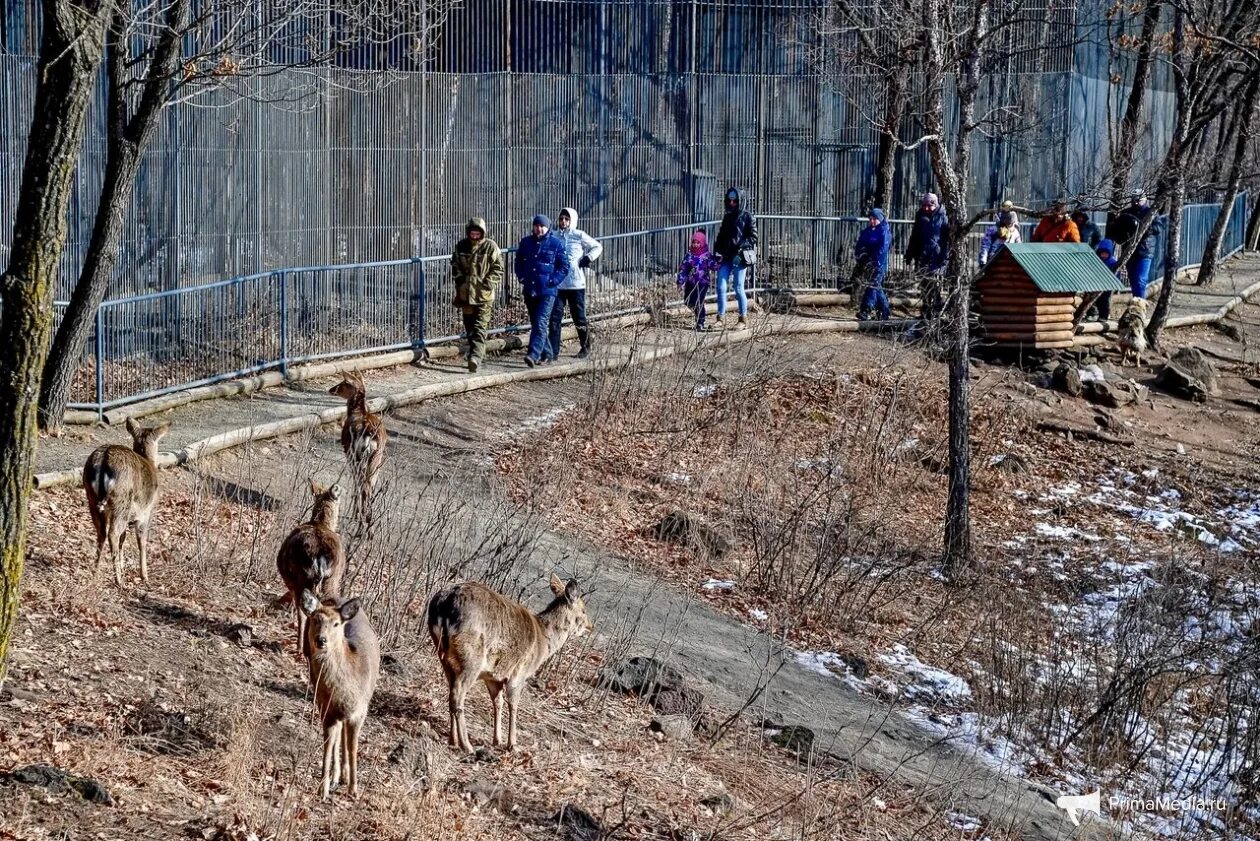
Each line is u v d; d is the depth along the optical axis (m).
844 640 12.50
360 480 11.66
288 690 8.59
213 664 8.60
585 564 12.90
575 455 15.78
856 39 21.75
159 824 6.40
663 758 9.12
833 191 24.56
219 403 15.49
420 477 14.22
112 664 8.21
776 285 23.98
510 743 8.47
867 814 8.88
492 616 8.13
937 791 9.52
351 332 17.86
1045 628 13.35
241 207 18.19
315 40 16.69
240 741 7.27
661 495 15.27
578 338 20.17
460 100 20.80
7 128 16.22
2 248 16.31
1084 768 10.84
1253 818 10.31
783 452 17.09
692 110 23.41
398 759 7.84
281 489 12.98
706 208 23.77
